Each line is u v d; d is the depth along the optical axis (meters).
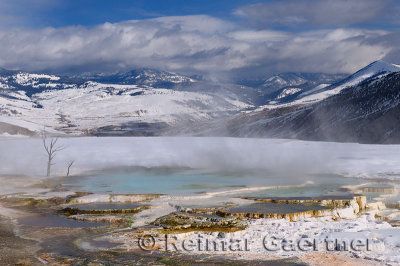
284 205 28.61
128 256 18.19
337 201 28.94
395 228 22.20
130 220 25.12
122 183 38.09
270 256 17.98
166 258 17.89
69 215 26.69
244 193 33.22
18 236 21.70
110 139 96.00
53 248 19.45
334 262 16.97
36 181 38.97
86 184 37.59
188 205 28.59
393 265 16.47
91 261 17.42
